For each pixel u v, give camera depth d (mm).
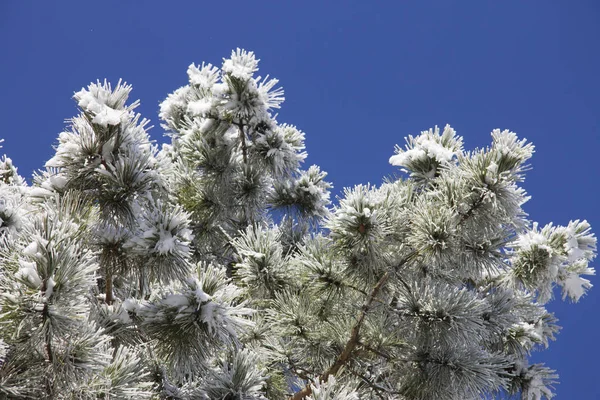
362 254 3953
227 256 6348
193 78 7359
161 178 3551
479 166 3549
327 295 4430
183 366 3428
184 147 6270
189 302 3309
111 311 3576
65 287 2404
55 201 3287
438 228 3621
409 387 3979
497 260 3779
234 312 3334
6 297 2375
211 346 3396
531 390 5562
